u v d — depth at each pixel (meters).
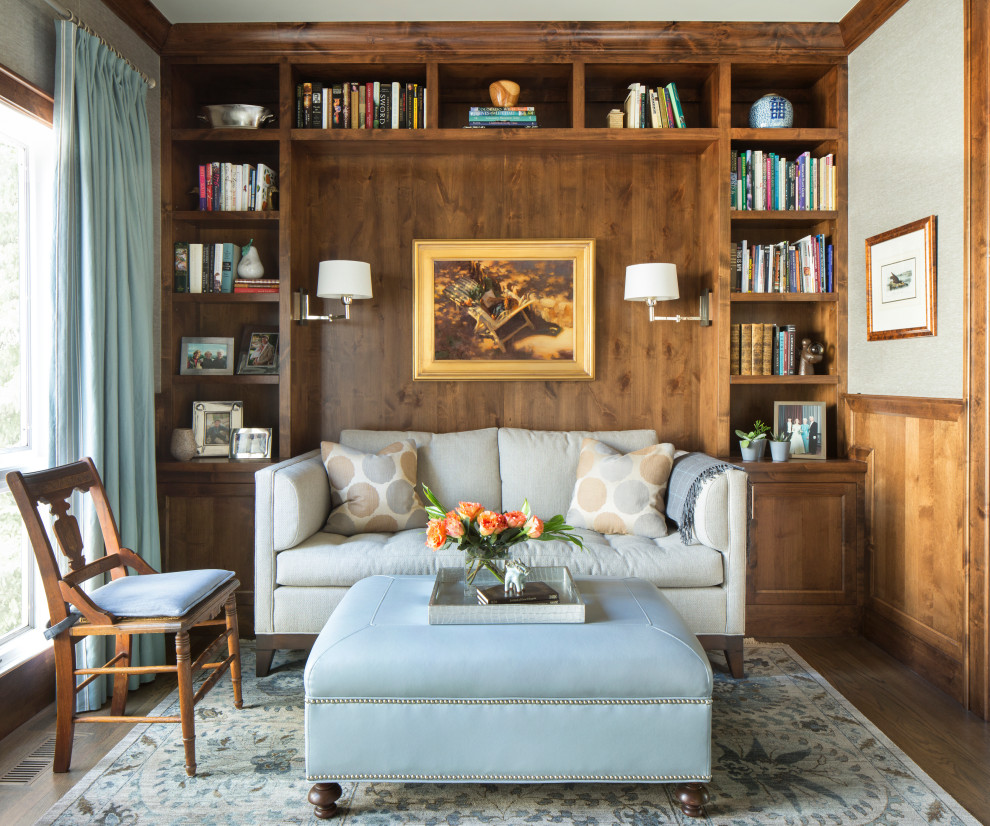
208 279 3.48
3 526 2.53
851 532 3.29
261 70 3.52
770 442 3.39
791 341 3.57
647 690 1.84
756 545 3.29
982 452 2.50
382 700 1.84
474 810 1.91
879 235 3.14
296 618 2.77
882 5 3.07
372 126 3.47
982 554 2.49
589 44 3.37
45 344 2.68
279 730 2.34
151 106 3.33
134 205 2.93
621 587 2.36
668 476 3.18
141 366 2.94
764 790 1.99
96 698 2.52
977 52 2.52
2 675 2.33
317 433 3.75
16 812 1.89
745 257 3.53
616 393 3.75
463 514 2.17
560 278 3.69
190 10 3.20
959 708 2.55
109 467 2.70
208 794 1.97
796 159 3.68
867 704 2.58
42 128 2.62
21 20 2.45
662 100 3.47
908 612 2.96
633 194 3.72
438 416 3.75
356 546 2.84
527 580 2.29
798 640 3.25
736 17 3.29
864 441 3.32
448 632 1.93
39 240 2.69
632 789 2.01
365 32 3.33
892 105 3.07
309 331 3.73
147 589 2.17
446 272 3.69
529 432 3.52
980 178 2.52
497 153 3.69
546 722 1.84
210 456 3.50
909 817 1.87
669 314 3.74
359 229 3.72
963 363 2.60
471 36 3.34
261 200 3.49
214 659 2.99
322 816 1.85
